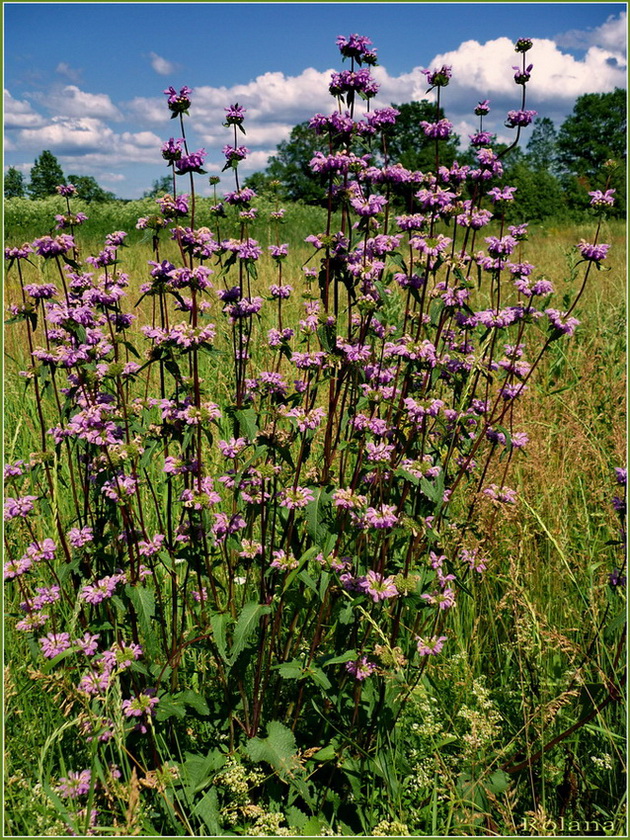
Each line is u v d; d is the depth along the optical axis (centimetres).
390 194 287
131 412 288
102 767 273
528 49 304
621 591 311
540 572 375
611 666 297
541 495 410
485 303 639
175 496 411
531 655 308
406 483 306
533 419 462
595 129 6819
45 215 2422
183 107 250
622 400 498
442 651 337
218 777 276
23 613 288
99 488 286
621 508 285
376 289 270
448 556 336
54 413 496
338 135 272
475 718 279
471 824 252
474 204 309
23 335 596
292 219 2494
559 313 321
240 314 297
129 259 985
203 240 258
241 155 280
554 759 297
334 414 300
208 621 288
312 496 268
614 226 2072
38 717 295
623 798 263
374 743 300
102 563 294
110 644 290
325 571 269
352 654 282
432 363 302
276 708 298
